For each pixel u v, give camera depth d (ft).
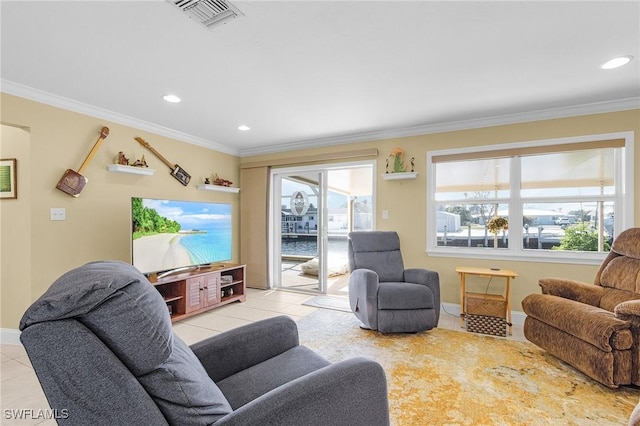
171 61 7.31
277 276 16.29
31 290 8.87
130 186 11.43
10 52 6.83
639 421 3.60
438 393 6.39
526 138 10.98
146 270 10.53
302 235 15.67
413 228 12.72
